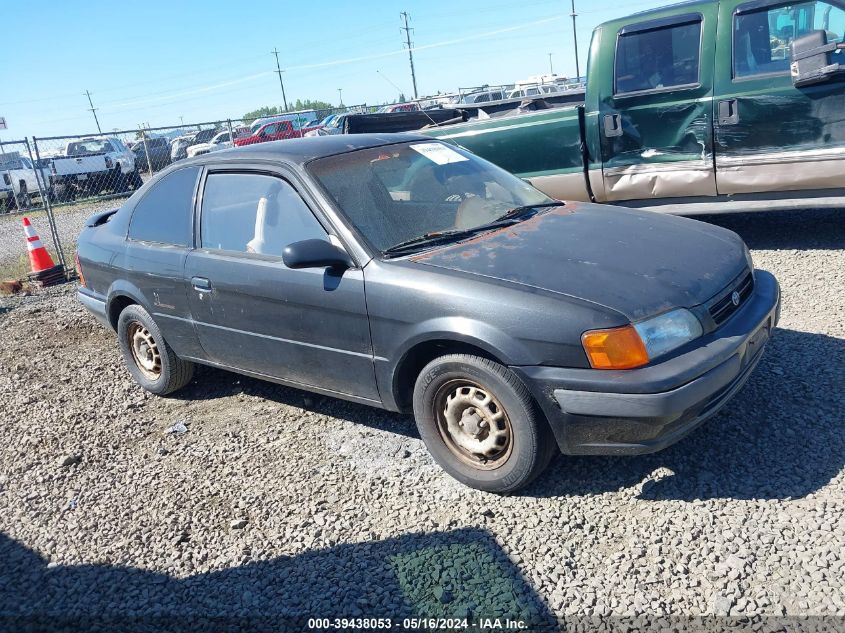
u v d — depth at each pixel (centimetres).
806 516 294
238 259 414
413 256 357
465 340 319
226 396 504
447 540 313
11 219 1897
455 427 345
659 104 647
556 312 304
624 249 350
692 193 657
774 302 357
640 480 336
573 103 927
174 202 470
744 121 612
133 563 327
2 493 407
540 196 452
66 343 677
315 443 418
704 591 264
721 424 370
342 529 332
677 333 306
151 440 450
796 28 591
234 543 332
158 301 470
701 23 621
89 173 2033
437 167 434
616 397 292
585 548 297
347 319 363
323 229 378
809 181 602
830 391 386
